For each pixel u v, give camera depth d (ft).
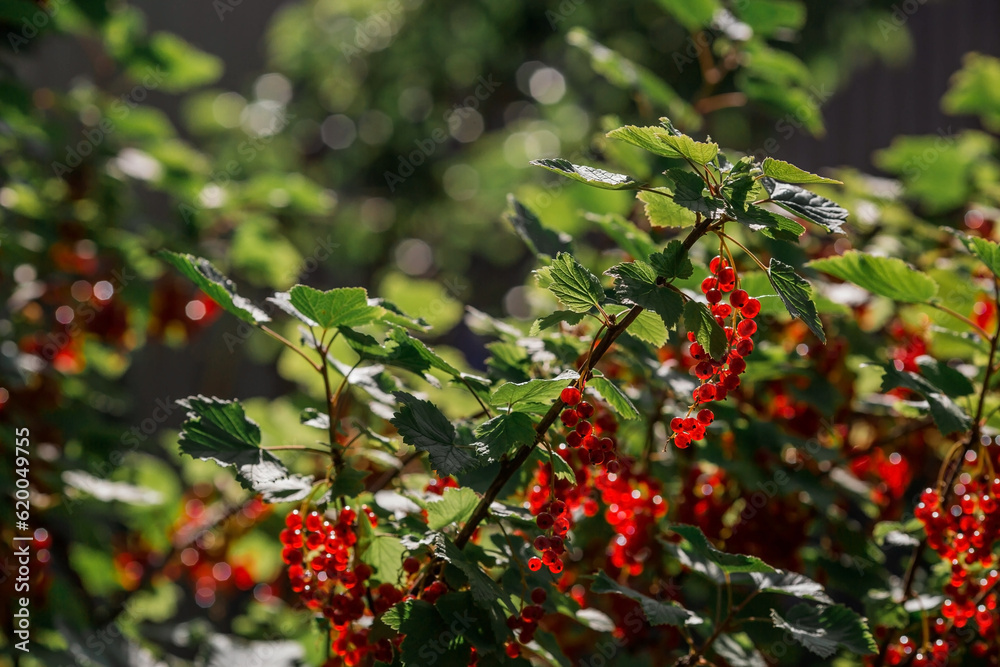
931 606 5.23
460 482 5.16
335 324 5.02
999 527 5.07
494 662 4.91
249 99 15.05
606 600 5.59
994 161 6.63
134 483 6.89
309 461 6.03
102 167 6.79
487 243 15.16
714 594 5.56
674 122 6.01
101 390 7.18
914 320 5.81
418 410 4.91
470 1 13.64
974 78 6.67
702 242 5.69
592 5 12.55
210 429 5.00
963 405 5.41
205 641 6.05
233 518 6.22
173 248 6.53
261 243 7.29
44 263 6.43
